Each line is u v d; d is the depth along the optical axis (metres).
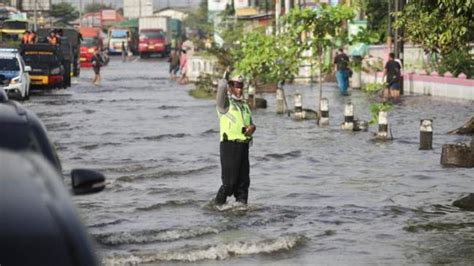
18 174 8.55
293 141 47.41
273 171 36.94
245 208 28.30
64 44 104.44
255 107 69.38
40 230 7.88
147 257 21.39
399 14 36.50
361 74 94.88
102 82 115.56
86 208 28.25
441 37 34.31
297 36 65.19
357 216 27.27
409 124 56.75
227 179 28.39
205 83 89.19
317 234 24.61
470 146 38.25
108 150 44.09
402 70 86.62
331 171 36.88
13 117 11.53
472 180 34.41
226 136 28.25
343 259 21.89
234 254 22.22
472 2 32.41
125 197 30.61
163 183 33.78
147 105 74.75
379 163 39.19
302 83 105.56
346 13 56.12
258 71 66.06
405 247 23.22
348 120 52.97
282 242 22.80
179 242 23.64
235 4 187.50
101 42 185.62
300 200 30.09
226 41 116.81
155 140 48.47
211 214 27.59
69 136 50.34
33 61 93.81
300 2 116.69
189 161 39.84
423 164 38.81
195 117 62.97
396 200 30.06
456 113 64.31
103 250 22.66
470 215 27.52
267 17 146.38
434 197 30.70
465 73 81.38
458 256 22.28
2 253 7.65
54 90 96.69
